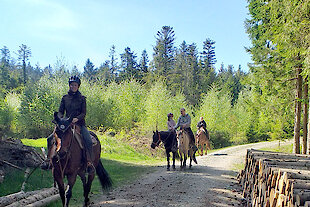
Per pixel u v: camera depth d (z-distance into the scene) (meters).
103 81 35.34
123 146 22.30
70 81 6.32
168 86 67.19
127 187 9.50
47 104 29.14
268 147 29.97
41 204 6.70
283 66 17.45
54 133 5.90
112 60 87.69
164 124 32.59
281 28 14.20
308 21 12.13
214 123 41.53
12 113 33.31
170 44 72.69
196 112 44.22
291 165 6.87
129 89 34.84
